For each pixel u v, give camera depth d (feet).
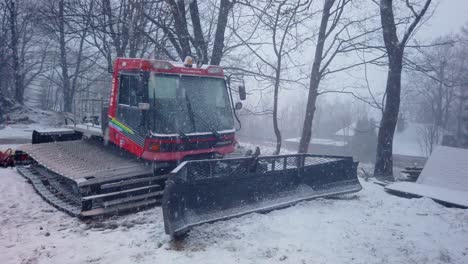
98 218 23.27
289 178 26.78
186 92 26.68
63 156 29.22
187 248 18.58
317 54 48.52
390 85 49.21
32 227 22.20
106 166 25.67
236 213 22.82
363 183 36.45
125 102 27.43
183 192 20.36
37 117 98.68
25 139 68.28
